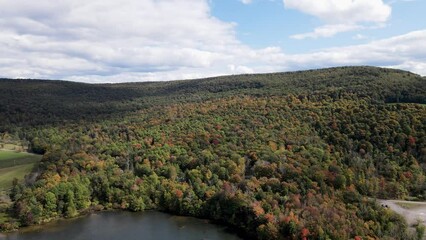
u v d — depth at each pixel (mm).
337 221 112188
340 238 106688
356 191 132875
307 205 124375
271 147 162125
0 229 135375
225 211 141750
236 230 133875
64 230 136375
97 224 142250
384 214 116188
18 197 150875
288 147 162125
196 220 144875
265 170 148000
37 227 139875
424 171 148875
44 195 147750
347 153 157625
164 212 155000
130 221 144875
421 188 143375
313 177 137750
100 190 162750
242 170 155125
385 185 141250
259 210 127688
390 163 151125
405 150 156500
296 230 114500
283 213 124250
